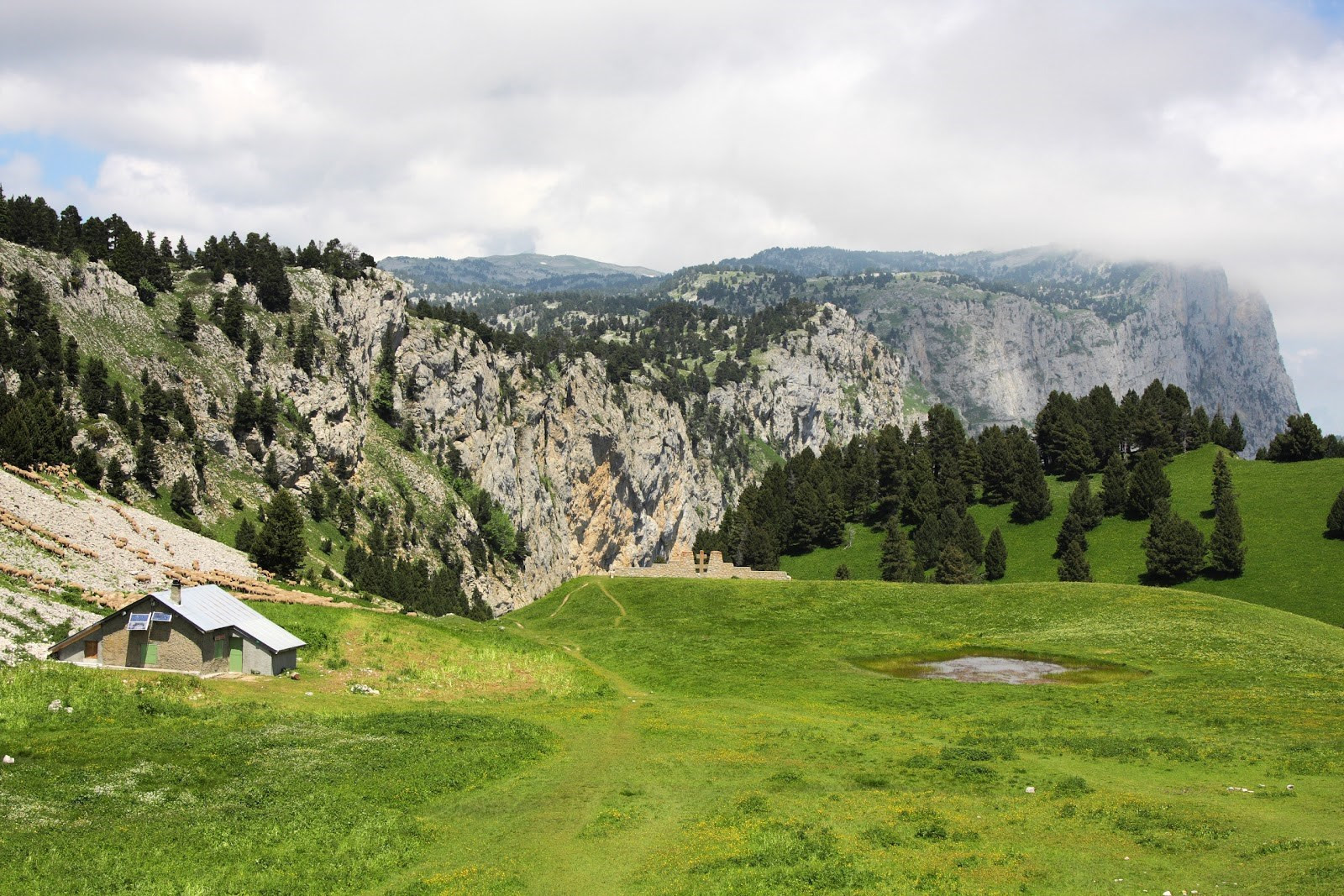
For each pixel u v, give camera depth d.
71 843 36.28
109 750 47.62
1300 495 173.62
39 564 84.44
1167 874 35.88
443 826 42.72
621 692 83.56
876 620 116.06
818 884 35.34
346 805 43.72
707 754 57.09
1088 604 113.75
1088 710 71.94
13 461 122.00
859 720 71.06
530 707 73.19
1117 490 184.75
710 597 130.38
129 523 118.00
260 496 195.50
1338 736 59.88
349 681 75.12
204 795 43.47
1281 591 145.25
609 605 131.25
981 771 52.12
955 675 88.75
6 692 54.59
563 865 38.69
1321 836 39.03
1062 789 48.22
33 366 165.38
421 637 90.56
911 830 42.09
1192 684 80.00
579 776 51.56
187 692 62.59
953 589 126.38
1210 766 52.97
